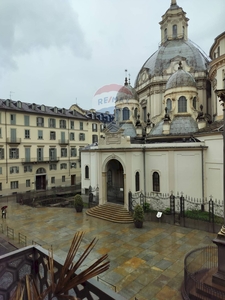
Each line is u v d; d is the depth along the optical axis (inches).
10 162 1544.0
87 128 2079.2
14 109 1552.7
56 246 673.0
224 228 402.0
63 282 142.8
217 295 364.8
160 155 964.6
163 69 1347.2
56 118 1831.9
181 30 1535.4
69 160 1924.2
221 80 907.4
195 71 1274.6
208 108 1280.8
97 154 1065.5
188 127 1045.8
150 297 426.6
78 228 824.3
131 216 890.7
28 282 154.4
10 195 1533.0
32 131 1672.0
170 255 592.4
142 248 638.5
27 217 991.0
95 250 631.8
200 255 565.9
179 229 785.6
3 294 189.0
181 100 1108.5
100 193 1039.6
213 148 862.5
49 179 1785.2
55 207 1171.3
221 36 892.6
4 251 650.8
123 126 1296.8
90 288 148.4
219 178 837.2
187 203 906.1
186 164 908.6
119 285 465.1
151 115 1349.7
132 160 954.1
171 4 1581.0
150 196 989.8
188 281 425.1
